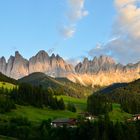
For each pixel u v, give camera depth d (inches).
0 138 6860.2
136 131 7716.5
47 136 7819.9
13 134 7691.9
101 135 7534.5
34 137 7667.3
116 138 7500.0
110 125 7780.5
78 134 7746.1
